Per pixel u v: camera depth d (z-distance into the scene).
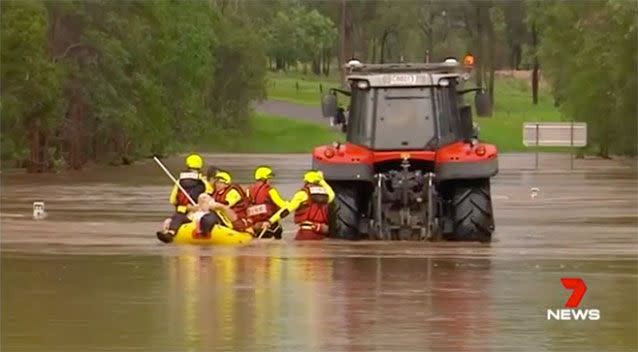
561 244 97.81
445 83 102.81
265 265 81.19
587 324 57.81
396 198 97.81
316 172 99.25
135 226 115.00
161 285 70.94
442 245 95.81
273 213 100.62
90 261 83.88
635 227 115.94
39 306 63.09
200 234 96.06
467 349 51.81
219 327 56.72
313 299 65.56
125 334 55.16
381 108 102.50
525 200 160.50
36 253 89.56
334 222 99.12
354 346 52.38
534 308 62.59
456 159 98.31
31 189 188.00
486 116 104.25
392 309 62.12
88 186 197.75
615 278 75.00
